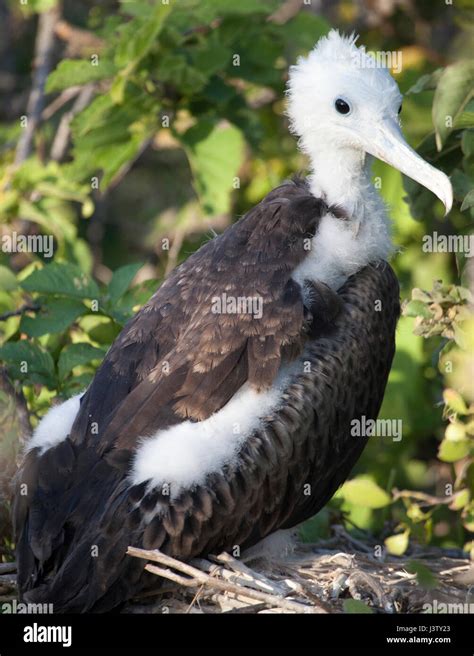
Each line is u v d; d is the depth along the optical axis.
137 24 13.86
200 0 14.21
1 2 18.94
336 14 17.44
